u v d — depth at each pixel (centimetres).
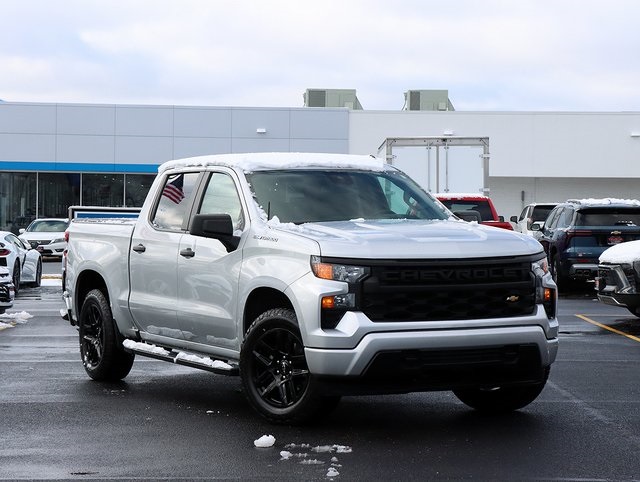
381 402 874
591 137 4497
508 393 805
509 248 739
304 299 711
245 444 704
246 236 790
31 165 4325
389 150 2395
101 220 1036
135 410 836
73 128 4334
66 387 956
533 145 4500
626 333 1454
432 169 2392
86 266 997
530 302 741
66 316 1080
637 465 643
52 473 624
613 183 4647
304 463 648
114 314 955
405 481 604
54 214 4394
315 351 702
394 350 694
